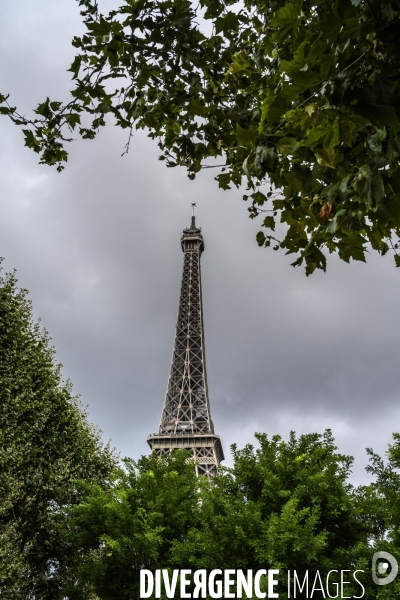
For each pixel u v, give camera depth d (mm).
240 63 7293
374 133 4840
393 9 4211
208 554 24234
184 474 31812
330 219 6164
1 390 29250
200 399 130250
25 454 32562
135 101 8133
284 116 5316
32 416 32750
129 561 25141
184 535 27688
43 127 8289
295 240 7254
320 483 24781
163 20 7168
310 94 5152
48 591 34500
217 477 28172
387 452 26734
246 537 23344
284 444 28984
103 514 26891
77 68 7777
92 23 7234
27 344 34594
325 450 28062
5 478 28719
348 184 5559
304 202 7133
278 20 4719
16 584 28828
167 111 7961
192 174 8820
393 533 23422
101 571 25391
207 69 8281
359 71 4660
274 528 22031
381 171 5297
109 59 7684
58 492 35219
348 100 4367
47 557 36344
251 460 28484
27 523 34250
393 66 4320
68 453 37281
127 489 28562
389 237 6633
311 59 4293
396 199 5336
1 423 29469
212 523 25891
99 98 8102
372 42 4770
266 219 8203
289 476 26734
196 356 141000
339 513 24250
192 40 7676
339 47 4656
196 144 8633
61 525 33438
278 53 6844
